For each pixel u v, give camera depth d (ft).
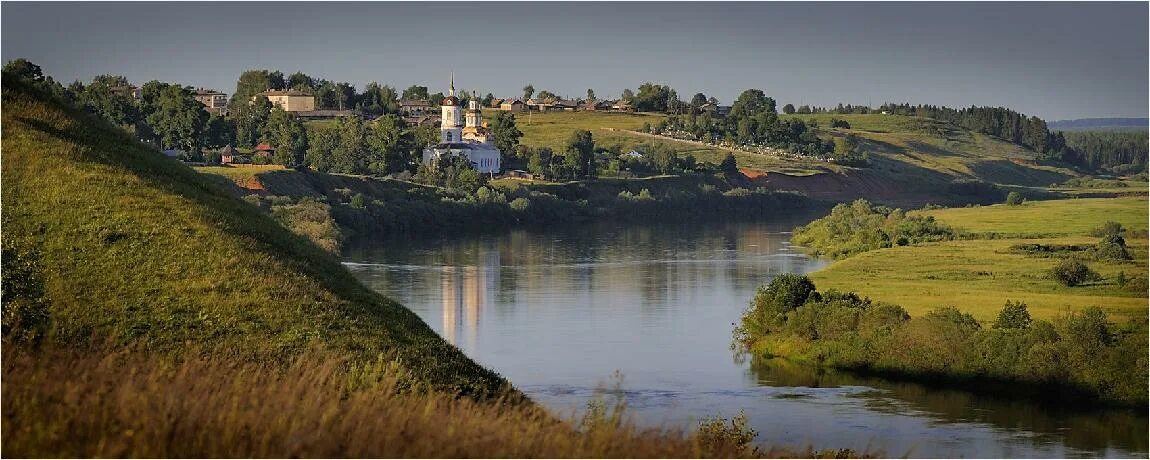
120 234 272.72
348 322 253.24
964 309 467.93
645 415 305.73
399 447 131.85
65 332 220.02
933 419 320.09
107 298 240.94
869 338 393.29
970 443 293.64
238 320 240.32
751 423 304.71
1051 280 559.38
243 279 261.85
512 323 458.09
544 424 154.20
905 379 372.99
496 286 571.28
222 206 334.85
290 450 126.52
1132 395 338.13
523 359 384.68
